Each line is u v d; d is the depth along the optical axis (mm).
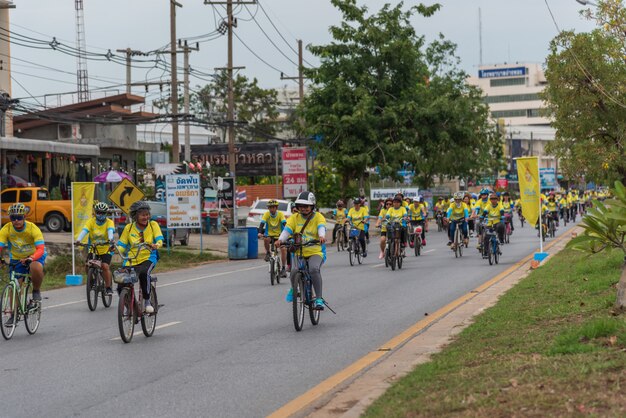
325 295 22156
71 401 10695
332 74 63281
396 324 16562
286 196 55188
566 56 41969
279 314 18781
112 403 10508
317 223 16656
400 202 30188
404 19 63969
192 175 39844
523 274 25672
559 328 12906
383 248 29625
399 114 63188
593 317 13602
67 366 13164
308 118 63844
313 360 12977
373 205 89812
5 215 47594
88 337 16297
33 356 14242
